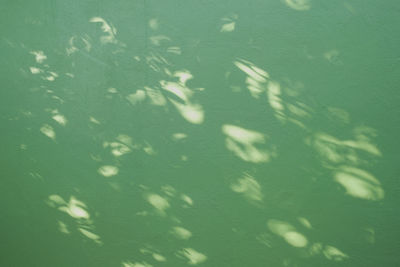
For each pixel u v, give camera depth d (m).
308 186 3.09
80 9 3.27
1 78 3.51
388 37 2.80
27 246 3.74
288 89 3.01
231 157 3.20
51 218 3.64
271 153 3.11
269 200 3.17
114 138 3.38
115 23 3.23
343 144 2.98
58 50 3.36
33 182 3.61
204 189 3.29
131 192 3.43
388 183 2.93
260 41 3.01
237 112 3.13
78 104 3.40
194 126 3.22
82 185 3.51
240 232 3.27
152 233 3.45
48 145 3.52
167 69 3.20
